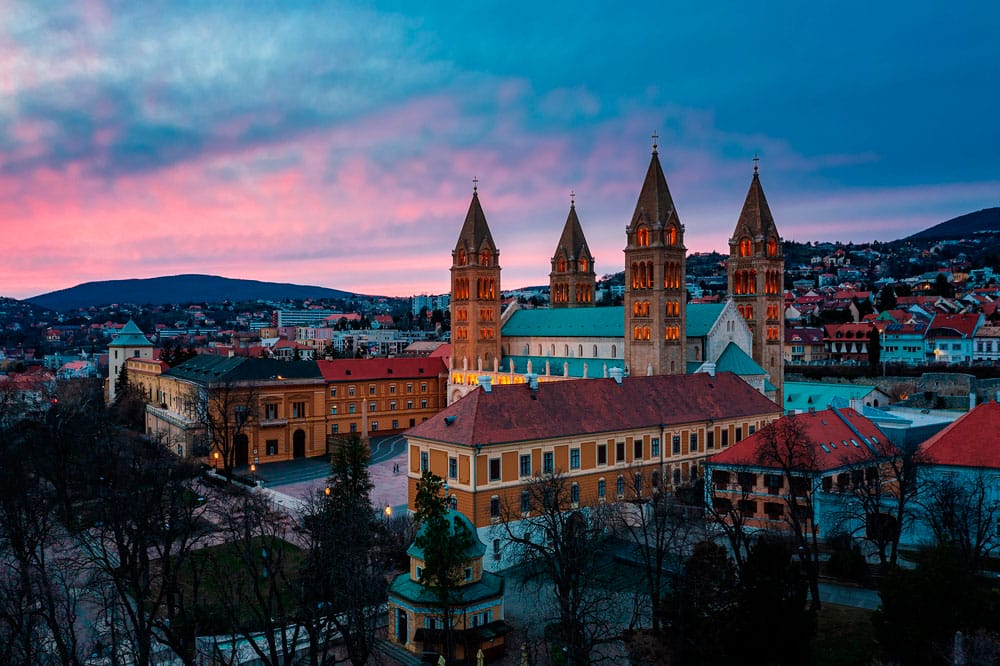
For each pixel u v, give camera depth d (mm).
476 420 92125
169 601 64375
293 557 87375
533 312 194000
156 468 90812
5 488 89812
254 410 148625
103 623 70500
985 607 55438
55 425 129250
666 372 153625
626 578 83062
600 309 175875
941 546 58812
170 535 66562
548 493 75062
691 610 61344
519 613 76250
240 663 63438
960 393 185250
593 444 100062
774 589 58500
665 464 107625
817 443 96438
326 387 166500
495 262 190000
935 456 89938
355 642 61938
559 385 104125
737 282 170375
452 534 68688
